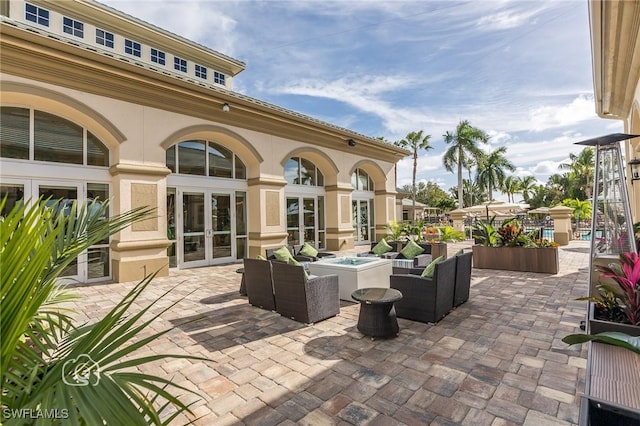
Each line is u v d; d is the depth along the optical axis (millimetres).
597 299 2953
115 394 1046
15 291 1049
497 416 2449
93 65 6969
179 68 15875
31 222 1129
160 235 8070
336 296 4898
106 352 1159
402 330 4211
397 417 2465
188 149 9633
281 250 6637
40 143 7023
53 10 12695
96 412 964
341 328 4344
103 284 7312
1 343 1041
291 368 3270
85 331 1646
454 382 2936
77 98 7023
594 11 4102
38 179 6949
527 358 3365
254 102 9875
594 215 4512
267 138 10906
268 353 3623
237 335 4164
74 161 7430
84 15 13344
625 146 9578
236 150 10578
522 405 2574
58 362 1206
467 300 5488
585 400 1340
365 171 15742
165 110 8406
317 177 13547
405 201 30969
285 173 12320
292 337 4062
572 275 7426
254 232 10727
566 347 3590
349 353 3578
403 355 3496
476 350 3578
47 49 6395
